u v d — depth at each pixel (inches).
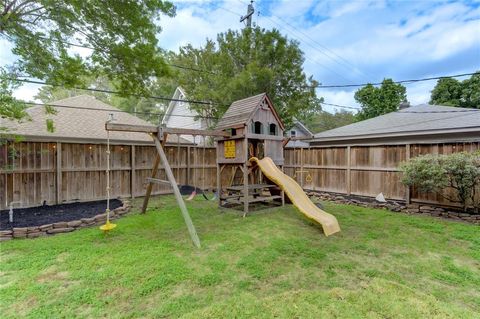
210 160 403.2
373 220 209.8
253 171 286.7
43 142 262.1
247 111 251.1
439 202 231.8
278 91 435.2
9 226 180.9
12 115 195.2
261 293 100.9
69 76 205.2
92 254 138.8
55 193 269.7
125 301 95.7
